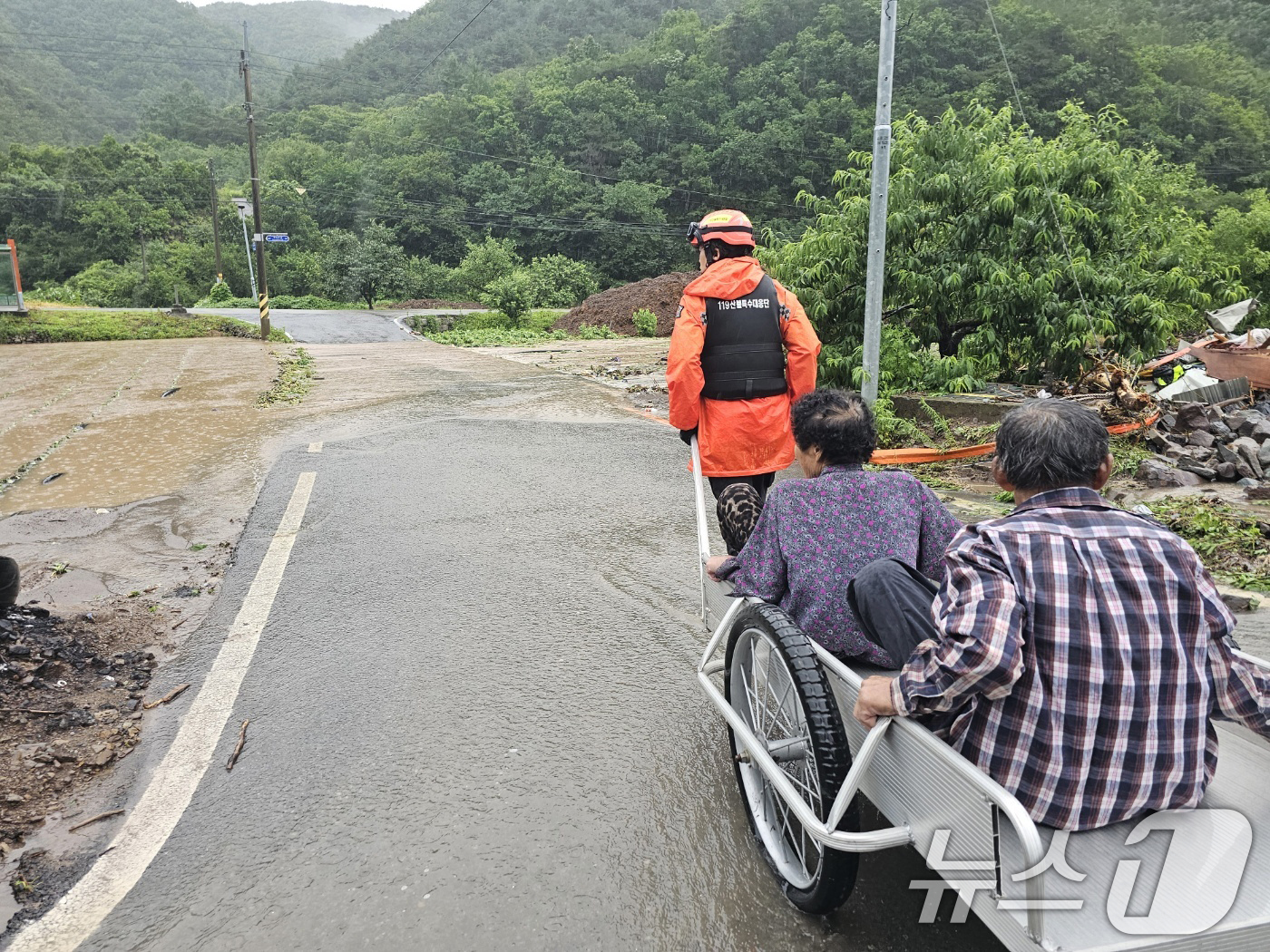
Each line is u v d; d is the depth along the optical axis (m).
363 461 8.18
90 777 3.27
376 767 3.30
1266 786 2.07
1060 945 1.67
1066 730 1.81
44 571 5.42
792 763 2.62
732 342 3.90
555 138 108.06
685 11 140.75
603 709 3.72
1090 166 9.16
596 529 6.19
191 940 2.46
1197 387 9.05
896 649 2.25
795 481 2.70
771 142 96.69
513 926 2.50
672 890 2.64
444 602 4.88
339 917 2.54
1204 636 1.84
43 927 2.52
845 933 2.47
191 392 12.52
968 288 9.05
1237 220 20.09
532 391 12.62
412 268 61.88
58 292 55.44
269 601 4.92
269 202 95.56
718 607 3.26
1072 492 1.93
